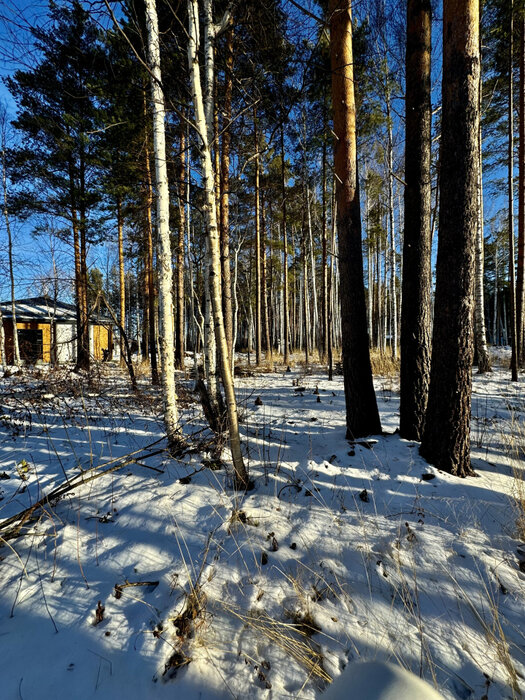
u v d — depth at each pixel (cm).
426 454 346
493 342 3612
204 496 283
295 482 309
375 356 1220
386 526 246
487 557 215
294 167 1513
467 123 307
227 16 388
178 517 255
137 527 245
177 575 200
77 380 800
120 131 797
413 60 393
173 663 152
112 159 938
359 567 208
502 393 671
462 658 156
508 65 872
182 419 524
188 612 175
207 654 157
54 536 233
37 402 611
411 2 391
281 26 402
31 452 382
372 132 1199
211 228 282
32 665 150
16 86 1043
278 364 1505
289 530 243
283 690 142
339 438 438
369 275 2011
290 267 2548
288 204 1691
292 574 203
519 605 183
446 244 324
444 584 196
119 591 188
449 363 326
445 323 327
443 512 262
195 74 295
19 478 317
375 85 1011
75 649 158
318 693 140
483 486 301
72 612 178
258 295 1383
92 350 1953
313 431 473
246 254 2152
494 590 192
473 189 313
